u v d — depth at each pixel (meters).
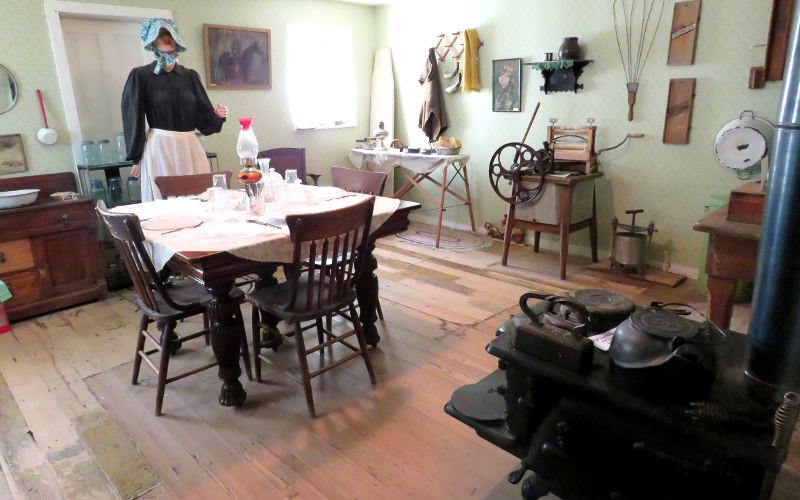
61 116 3.67
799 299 1.13
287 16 4.79
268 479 1.82
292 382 2.45
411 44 5.24
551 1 4.14
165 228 2.20
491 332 2.93
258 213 2.45
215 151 4.54
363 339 2.37
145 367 2.61
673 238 3.83
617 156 4.00
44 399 2.33
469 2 4.67
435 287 3.64
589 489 1.34
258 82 4.70
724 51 3.37
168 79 3.54
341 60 5.34
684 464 1.16
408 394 2.33
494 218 4.98
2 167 3.46
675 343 1.18
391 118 5.54
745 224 1.95
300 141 5.16
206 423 2.15
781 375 1.17
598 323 1.50
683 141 3.63
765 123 3.22
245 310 3.30
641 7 3.66
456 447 1.98
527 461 1.44
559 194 3.69
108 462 1.92
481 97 4.80
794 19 1.11
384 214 2.49
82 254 3.38
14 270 3.12
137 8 3.87
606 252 4.21
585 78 4.06
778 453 1.03
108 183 3.75
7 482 1.82
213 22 4.32
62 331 3.04
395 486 1.78
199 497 1.75
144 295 2.20
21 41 3.43
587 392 1.28
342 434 2.06
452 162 4.52
